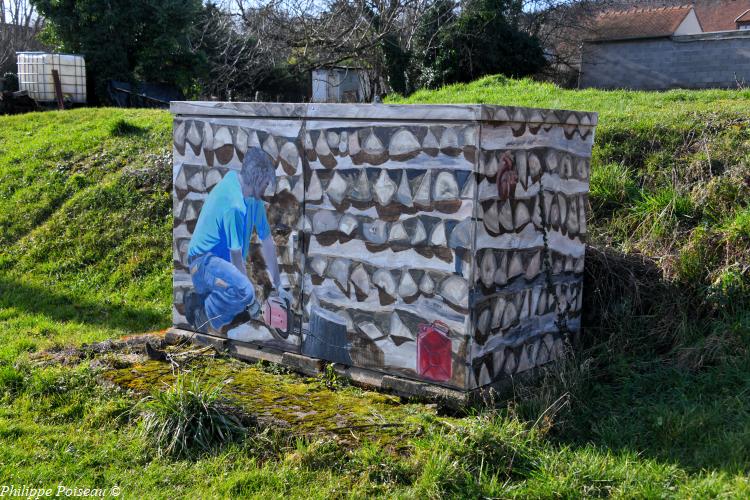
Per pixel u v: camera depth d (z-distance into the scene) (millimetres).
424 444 3828
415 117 4406
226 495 3594
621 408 4402
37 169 10352
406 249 4531
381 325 4680
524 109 4527
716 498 3264
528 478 3604
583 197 5293
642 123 7793
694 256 5562
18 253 8711
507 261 4559
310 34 21375
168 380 4906
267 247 5191
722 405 4230
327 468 3783
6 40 34156
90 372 5086
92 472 3891
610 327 5465
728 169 6633
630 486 3428
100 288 7953
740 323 4941
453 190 4305
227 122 5336
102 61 20516
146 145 10570
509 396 4543
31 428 4391
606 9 28125
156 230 8680
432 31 20438
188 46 22188
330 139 4805
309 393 4656
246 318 5387
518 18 23172
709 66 20062
